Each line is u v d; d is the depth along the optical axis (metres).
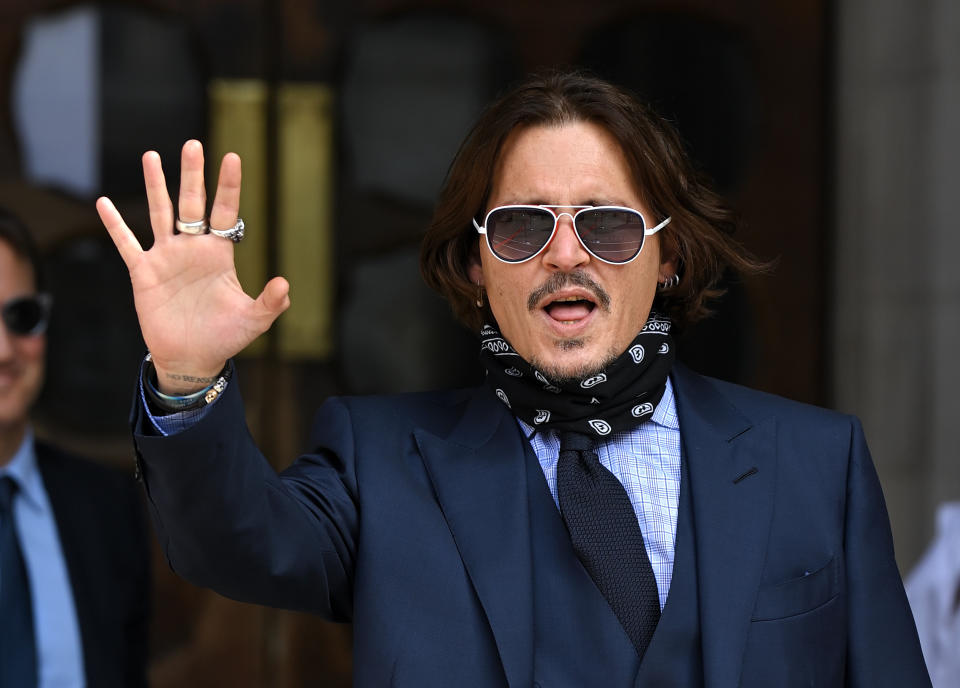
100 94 14.02
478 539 6.14
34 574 9.96
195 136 14.10
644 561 6.15
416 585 6.07
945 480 13.73
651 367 6.54
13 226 10.58
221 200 5.36
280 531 5.67
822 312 14.45
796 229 14.42
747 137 14.44
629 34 14.45
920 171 13.86
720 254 7.04
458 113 14.38
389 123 14.34
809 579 6.14
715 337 14.41
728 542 6.14
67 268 14.02
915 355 13.89
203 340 5.26
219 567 5.49
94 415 14.05
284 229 14.16
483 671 5.89
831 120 14.41
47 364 13.97
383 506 6.25
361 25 14.29
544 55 14.38
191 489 5.28
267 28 14.19
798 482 6.43
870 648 6.24
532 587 6.05
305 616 14.16
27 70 13.96
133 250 5.30
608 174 6.35
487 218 6.34
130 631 10.49
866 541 6.41
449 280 7.08
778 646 5.98
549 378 6.31
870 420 14.05
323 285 14.25
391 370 14.35
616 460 6.50
